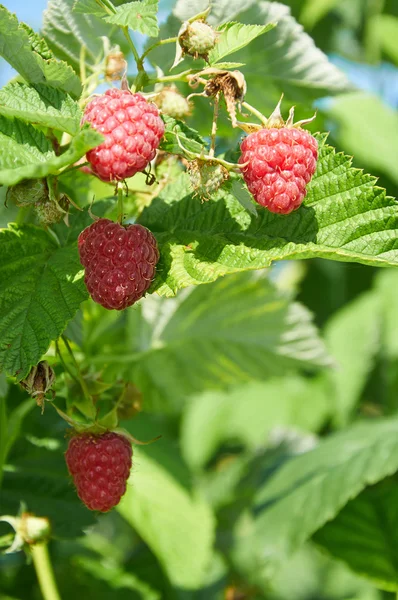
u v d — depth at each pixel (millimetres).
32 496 634
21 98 533
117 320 675
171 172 588
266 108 665
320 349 708
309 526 684
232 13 621
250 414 938
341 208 543
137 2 531
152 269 535
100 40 601
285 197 528
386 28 979
